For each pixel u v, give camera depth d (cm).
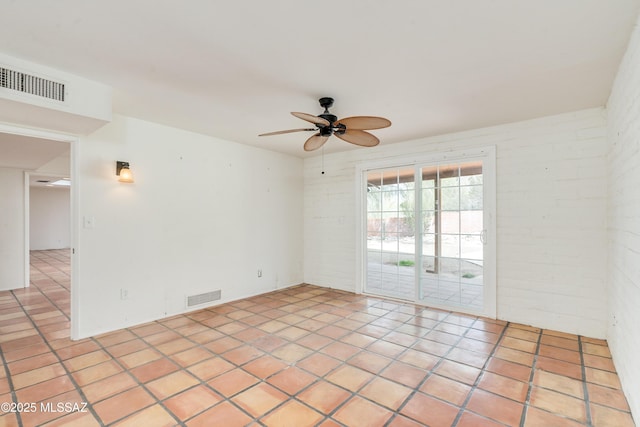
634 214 200
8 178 532
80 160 317
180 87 268
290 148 498
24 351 287
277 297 477
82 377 242
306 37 194
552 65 230
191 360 271
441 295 422
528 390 226
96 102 258
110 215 338
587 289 320
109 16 173
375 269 490
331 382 237
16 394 220
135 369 255
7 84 218
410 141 445
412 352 288
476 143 388
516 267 361
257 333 332
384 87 267
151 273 371
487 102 301
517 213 360
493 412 202
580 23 180
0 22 177
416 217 442
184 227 402
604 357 275
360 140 309
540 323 347
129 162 352
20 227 541
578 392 223
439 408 206
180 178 398
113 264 340
